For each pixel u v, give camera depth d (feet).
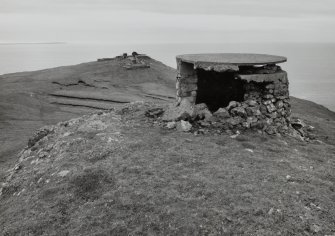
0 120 89.45
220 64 42.16
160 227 25.22
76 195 29.96
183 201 27.61
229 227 24.79
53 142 43.32
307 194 28.58
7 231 27.04
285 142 40.91
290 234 24.11
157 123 44.80
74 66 178.40
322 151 40.22
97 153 36.45
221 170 32.17
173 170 32.30
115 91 132.67
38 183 33.53
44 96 123.34
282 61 44.34
